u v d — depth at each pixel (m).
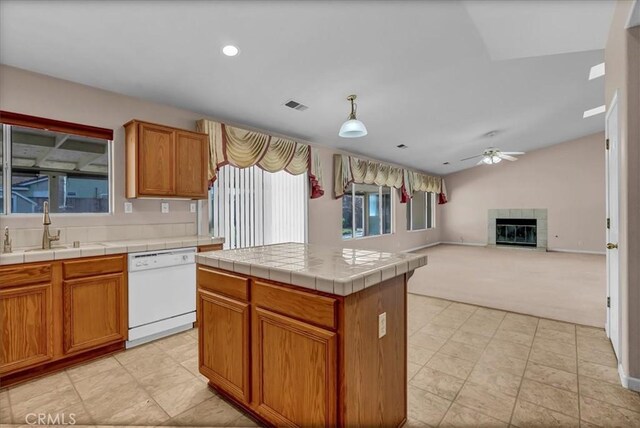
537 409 1.84
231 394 1.84
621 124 2.06
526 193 8.82
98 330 2.48
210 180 3.52
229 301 1.81
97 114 2.93
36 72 2.61
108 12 2.09
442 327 3.10
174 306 2.94
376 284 1.53
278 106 3.76
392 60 3.08
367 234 7.10
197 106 3.53
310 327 1.43
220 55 2.68
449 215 10.20
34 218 2.62
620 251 2.17
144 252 2.73
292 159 4.67
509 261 6.84
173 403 1.92
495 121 5.54
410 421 1.76
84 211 2.96
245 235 4.26
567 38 2.84
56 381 2.16
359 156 6.55
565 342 2.73
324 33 2.54
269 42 2.57
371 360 1.49
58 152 2.81
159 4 2.06
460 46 2.98
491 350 2.60
